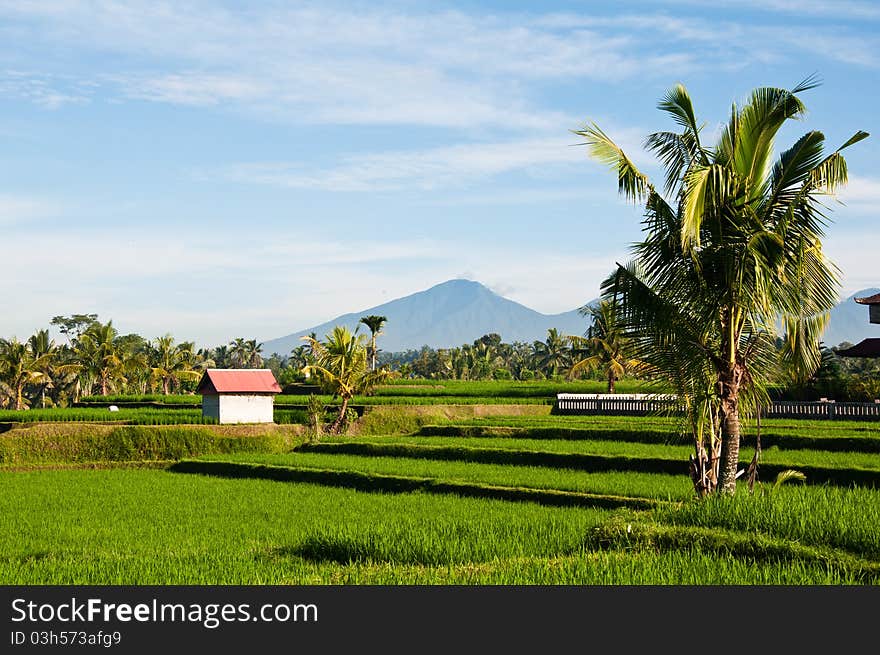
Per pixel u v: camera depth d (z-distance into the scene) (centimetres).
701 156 1891
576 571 1355
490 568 1412
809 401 4281
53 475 3750
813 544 1443
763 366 1933
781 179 1834
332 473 3334
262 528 2278
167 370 9312
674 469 2983
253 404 4875
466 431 4500
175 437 4381
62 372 8181
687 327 1880
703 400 1889
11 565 1702
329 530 2039
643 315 1916
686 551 1446
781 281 1800
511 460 3456
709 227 1827
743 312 1869
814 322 1891
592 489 2628
